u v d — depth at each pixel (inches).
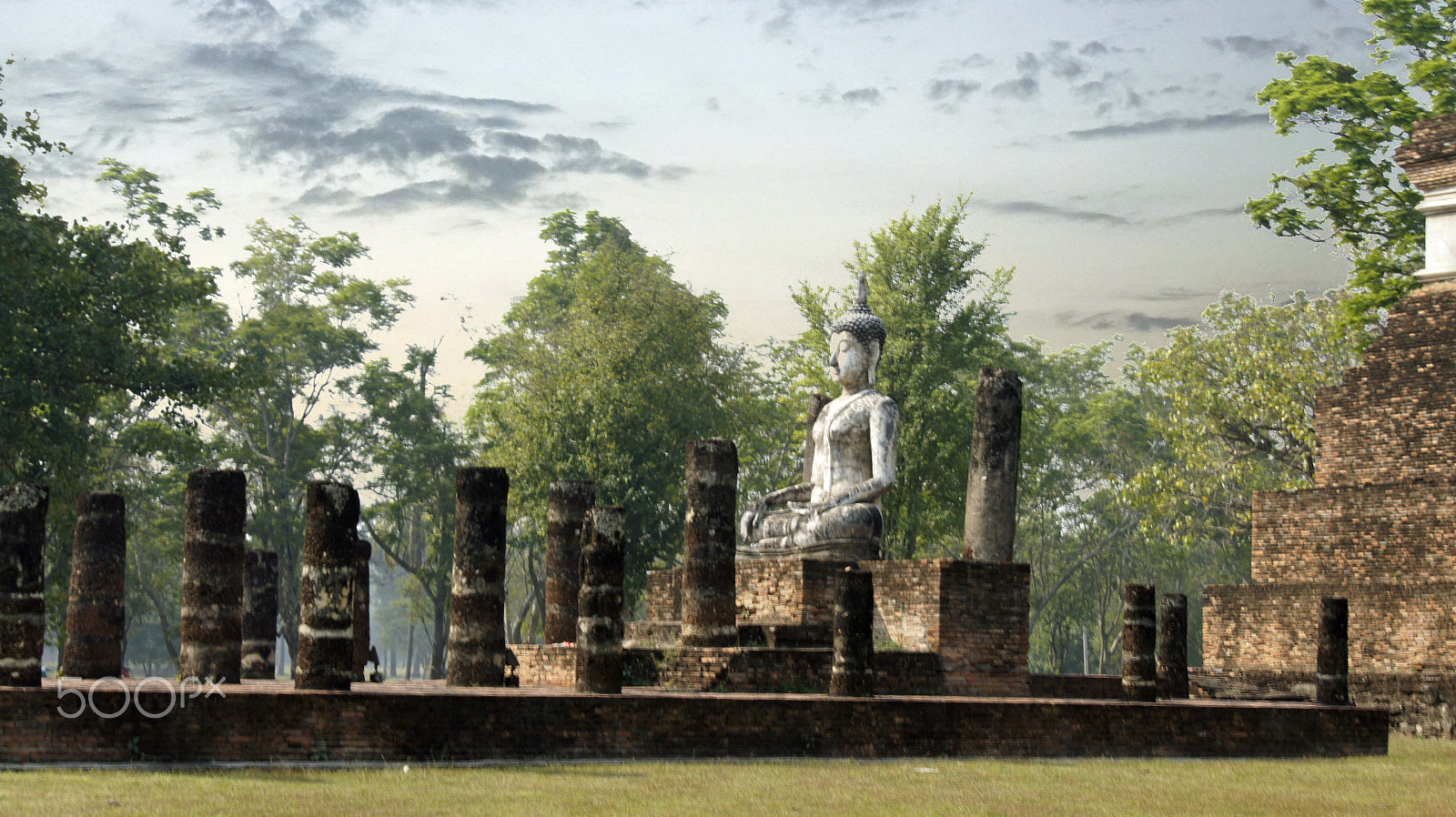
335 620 557.0
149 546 2020.2
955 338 1520.7
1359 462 1091.3
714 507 743.7
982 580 761.0
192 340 1924.2
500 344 2046.0
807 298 1571.1
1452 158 1075.3
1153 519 1562.5
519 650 827.4
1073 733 646.5
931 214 1520.7
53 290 1133.1
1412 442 1065.5
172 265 1259.2
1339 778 596.4
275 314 1962.4
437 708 538.9
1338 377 1450.5
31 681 557.3
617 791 472.7
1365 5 1334.9
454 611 714.8
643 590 1625.2
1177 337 1537.9
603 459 1551.4
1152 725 664.4
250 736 515.5
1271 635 1071.6
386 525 2226.9
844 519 831.1
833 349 905.5
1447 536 1008.2
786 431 1888.5
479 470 722.2
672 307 1637.6
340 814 411.2
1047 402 2095.2
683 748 576.4
